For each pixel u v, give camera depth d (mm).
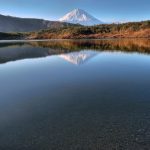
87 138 9844
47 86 19203
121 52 47094
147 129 10445
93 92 17062
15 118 12266
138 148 8945
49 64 32344
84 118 12023
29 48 62750
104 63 32219
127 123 11188
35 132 10562
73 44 82750
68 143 9516
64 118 12094
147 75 22641
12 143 9672
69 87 18734
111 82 20125
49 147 9297
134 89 17562
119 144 9266
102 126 10945
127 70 25891
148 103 14125
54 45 77125
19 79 22156
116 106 13750
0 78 22766
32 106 14156
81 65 30906
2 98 15977
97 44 79812
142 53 43688
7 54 46000
